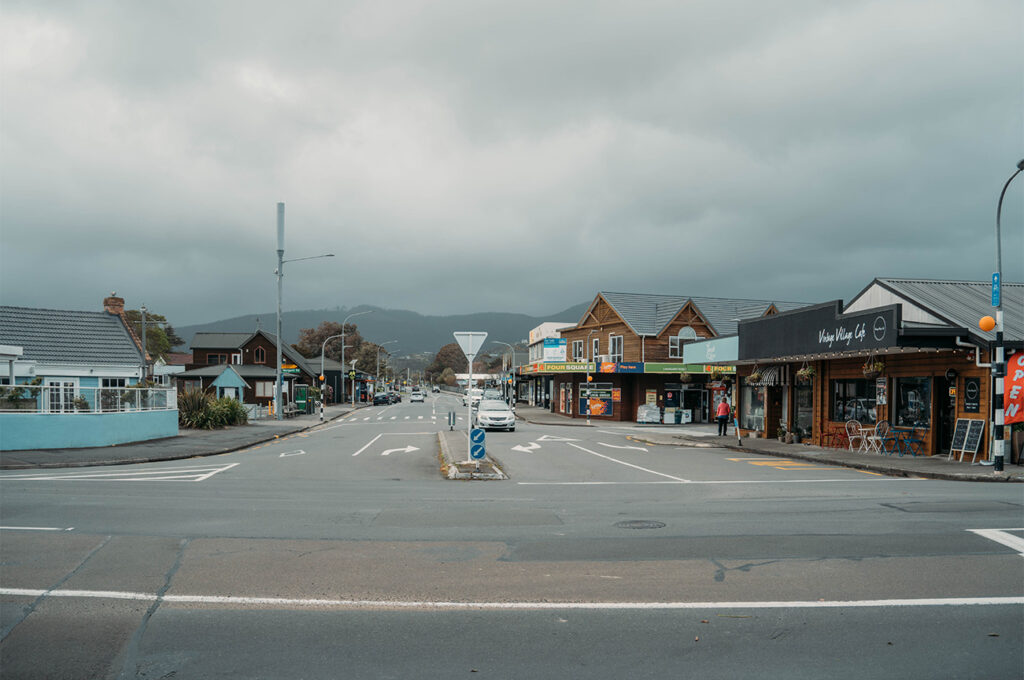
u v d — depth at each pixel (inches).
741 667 206.5
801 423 1104.2
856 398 964.0
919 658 213.0
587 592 279.3
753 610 257.0
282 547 354.3
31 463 752.3
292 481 629.0
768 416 1192.2
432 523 418.0
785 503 494.6
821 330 917.2
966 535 378.6
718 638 229.8
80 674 202.5
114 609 259.1
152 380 1552.7
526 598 272.1
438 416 2209.6
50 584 289.6
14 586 286.7
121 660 212.4
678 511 460.8
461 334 687.1
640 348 1947.6
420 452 946.1
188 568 314.3
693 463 807.7
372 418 2079.2
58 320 1408.7
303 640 228.2
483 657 214.1
